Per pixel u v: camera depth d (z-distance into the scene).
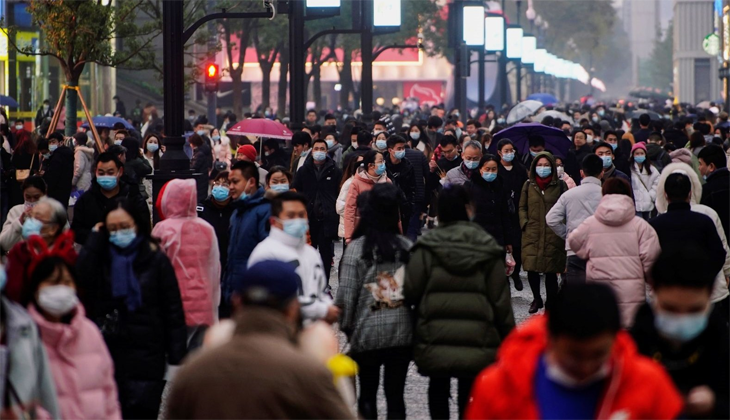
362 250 15.84
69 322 13.34
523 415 8.96
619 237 19.52
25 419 11.52
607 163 32.44
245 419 9.23
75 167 36.69
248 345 9.47
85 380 13.07
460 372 15.05
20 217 21.20
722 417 9.96
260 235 19.53
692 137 40.78
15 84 80.50
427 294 15.19
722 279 20.81
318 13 49.22
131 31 51.66
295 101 49.34
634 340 10.27
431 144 48.56
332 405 9.44
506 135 38.41
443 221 15.46
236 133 43.88
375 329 15.63
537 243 27.81
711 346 10.12
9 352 11.55
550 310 8.68
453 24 83.31
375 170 28.03
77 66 48.47
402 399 15.91
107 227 15.41
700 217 19.61
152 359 15.40
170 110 31.52
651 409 8.81
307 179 31.14
